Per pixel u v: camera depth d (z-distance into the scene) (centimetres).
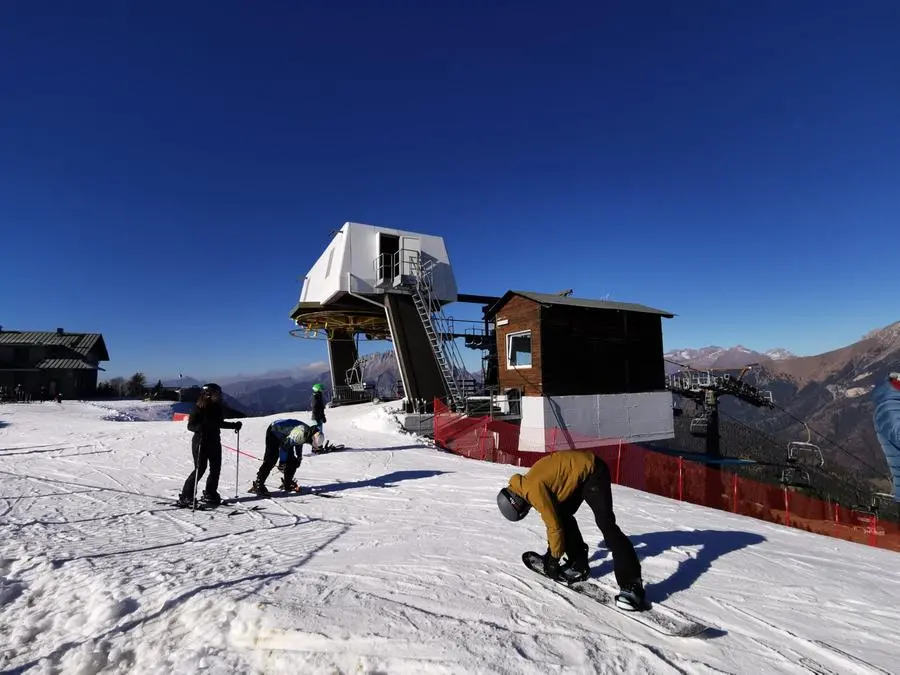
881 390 1695
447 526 618
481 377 2720
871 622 378
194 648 301
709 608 388
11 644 321
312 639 299
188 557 478
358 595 373
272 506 740
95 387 4975
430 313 2134
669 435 2089
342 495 823
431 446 1556
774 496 1694
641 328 2109
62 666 294
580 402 1861
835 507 1638
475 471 1078
